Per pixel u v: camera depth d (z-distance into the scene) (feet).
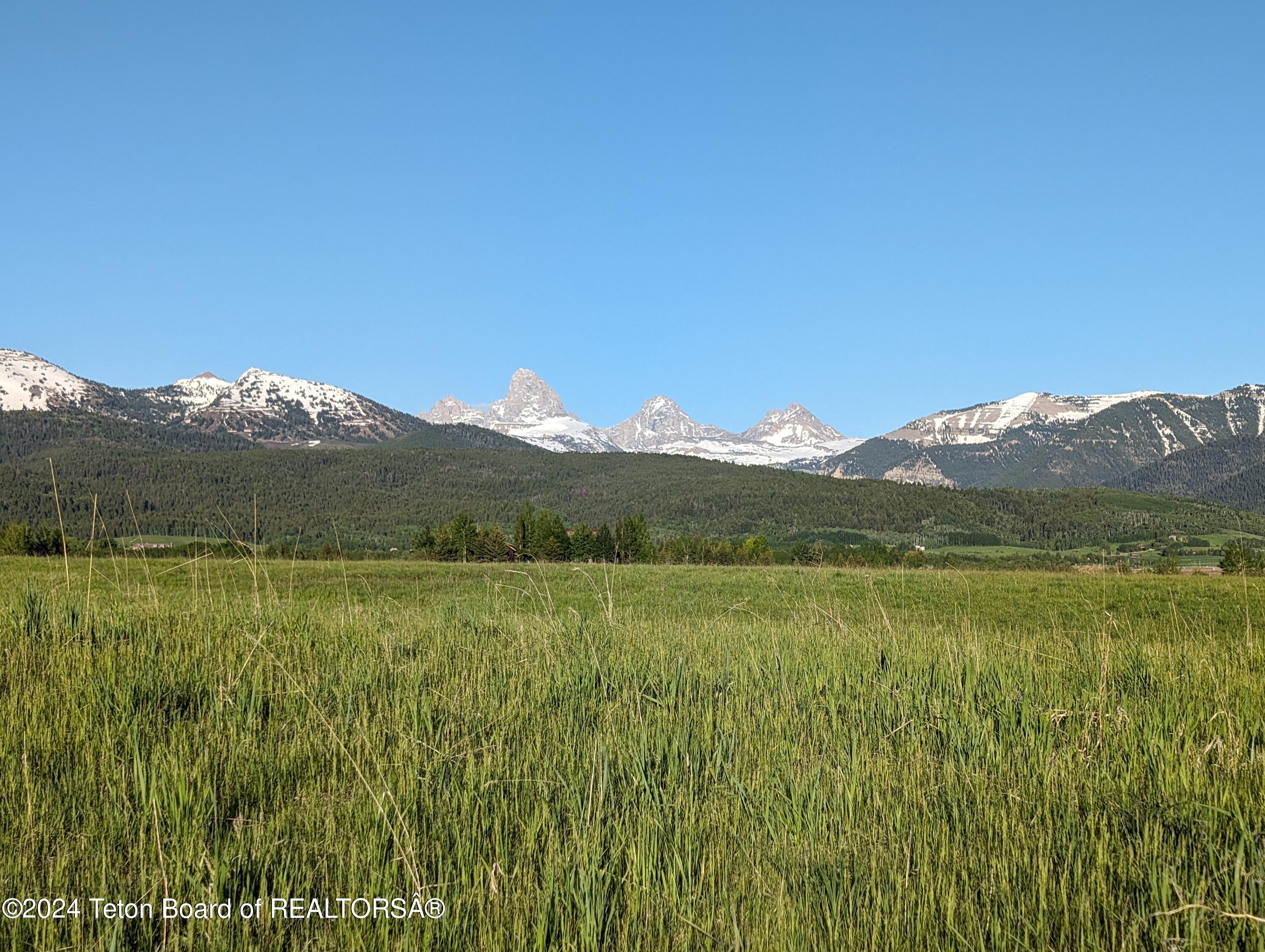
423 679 18.52
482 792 12.01
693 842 10.75
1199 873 9.91
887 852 10.43
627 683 18.45
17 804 11.02
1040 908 9.21
